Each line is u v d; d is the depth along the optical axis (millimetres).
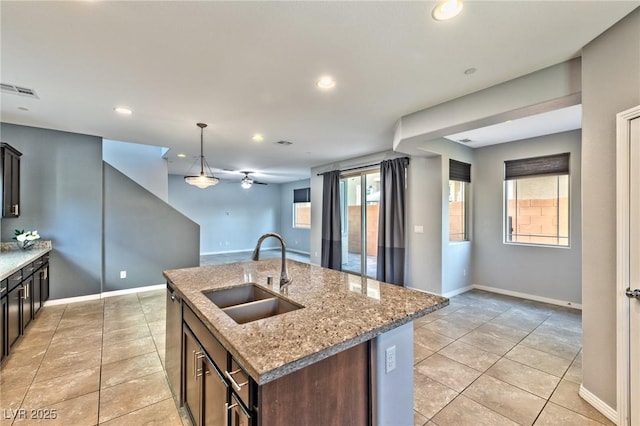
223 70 2293
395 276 5020
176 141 4562
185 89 2635
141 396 2096
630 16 1657
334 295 1714
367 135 4207
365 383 1279
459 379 2330
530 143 4488
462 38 1881
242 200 10281
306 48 1996
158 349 2816
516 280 4652
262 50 2018
